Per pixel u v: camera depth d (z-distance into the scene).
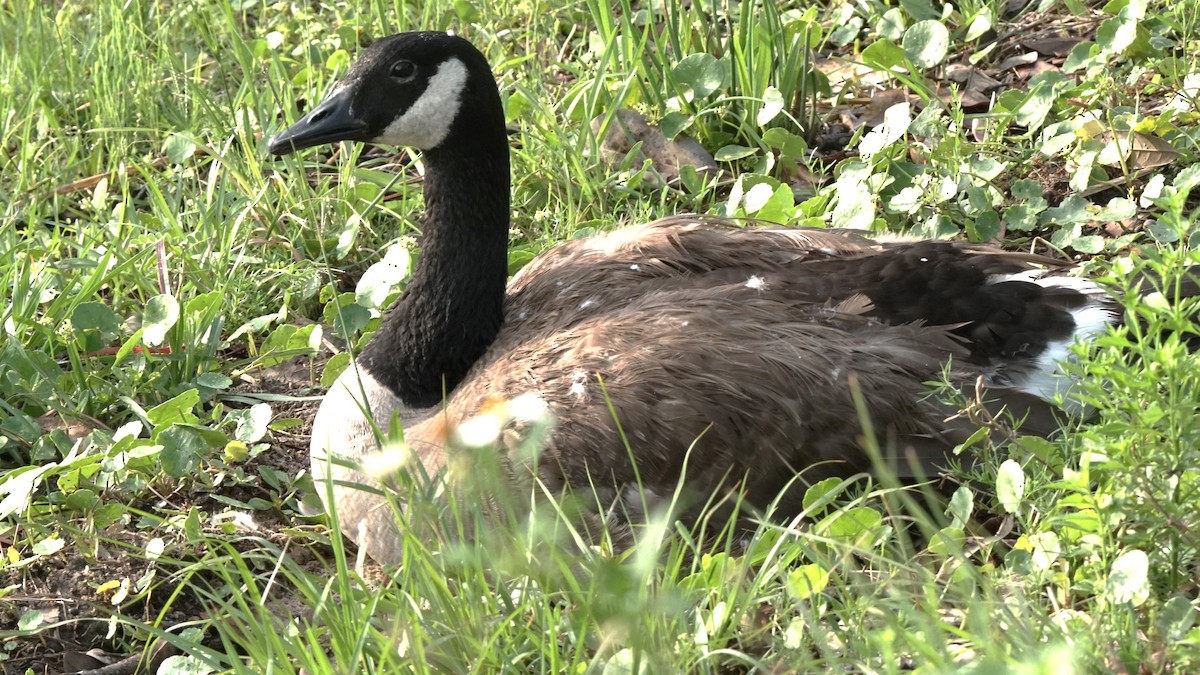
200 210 10.96
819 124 12.19
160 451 8.70
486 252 8.57
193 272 10.59
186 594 8.18
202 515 8.70
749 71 11.82
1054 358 8.11
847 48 13.27
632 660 6.11
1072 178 10.73
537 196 11.42
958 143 10.62
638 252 8.83
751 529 7.72
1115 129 10.85
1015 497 7.18
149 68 13.25
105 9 14.06
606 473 7.52
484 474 7.05
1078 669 5.64
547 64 13.35
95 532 8.43
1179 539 6.54
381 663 6.21
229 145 11.87
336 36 13.73
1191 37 11.70
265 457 9.33
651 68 12.23
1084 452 6.89
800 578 6.64
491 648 6.33
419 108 8.62
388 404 8.55
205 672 7.26
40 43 13.59
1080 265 9.28
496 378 8.03
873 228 10.34
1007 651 5.91
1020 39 12.75
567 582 6.66
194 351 9.80
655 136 11.75
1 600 8.01
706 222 9.17
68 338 9.80
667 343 7.77
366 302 10.26
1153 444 6.37
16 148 12.66
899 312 8.22
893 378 7.79
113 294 10.77
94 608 8.02
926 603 6.32
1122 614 6.29
